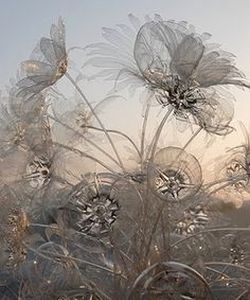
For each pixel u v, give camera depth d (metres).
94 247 2.84
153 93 2.74
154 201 2.81
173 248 2.86
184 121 2.71
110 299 2.74
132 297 2.49
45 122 3.11
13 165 3.11
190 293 2.45
